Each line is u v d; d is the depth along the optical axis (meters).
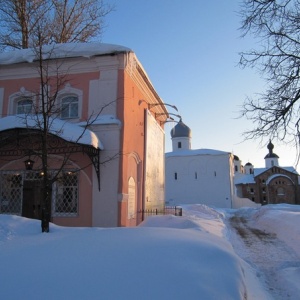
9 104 13.75
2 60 13.63
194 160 51.00
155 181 18.52
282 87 9.52
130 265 4.38
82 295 3.57
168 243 5.50
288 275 7.70
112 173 12.39
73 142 10.95
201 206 30.12
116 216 12.13
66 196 12.62
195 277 4.16
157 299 3.55
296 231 14.21
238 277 4.58
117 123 12.57
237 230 18.75
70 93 13.33
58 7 19.94
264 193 66.75
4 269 4.28
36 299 3.49
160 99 18.70
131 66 13.55
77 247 5.21
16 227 6.88
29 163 12.05
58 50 13.14
